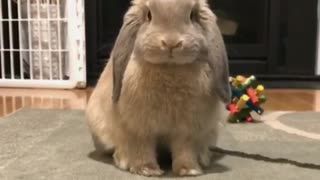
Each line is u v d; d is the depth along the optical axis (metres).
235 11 1.53
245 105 0.91
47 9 1.35
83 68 1.36
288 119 0.94
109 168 0.61
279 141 0.76
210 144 0.64
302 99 1.23
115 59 0.58
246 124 0.89
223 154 0.69
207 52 0.56
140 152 0.59
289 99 1.23
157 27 0.53
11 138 0.77
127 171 0.60
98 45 1.50
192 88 0.55
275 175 0.59
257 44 1.51
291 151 0.70
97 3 1.49
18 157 0.67
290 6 1.49
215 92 0.58
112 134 0.63
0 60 1.44
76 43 1.34
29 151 0.70
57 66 1.39
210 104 0.57
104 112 0.64
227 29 1.53
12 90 1.34
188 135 0.58
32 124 0.88
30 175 0.59
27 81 1.37
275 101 1.20
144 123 0.56
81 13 1.34
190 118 0.56
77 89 1.36
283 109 1.08
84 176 0.58
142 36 0.54
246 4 1.51
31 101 1.17
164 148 0.61
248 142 0.75
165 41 0.52
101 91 0.65
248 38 1.53
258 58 1.52
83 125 0.87
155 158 0.60
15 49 1.39
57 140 0.76
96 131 0.65
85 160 0.65
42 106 1.10
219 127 0.65
